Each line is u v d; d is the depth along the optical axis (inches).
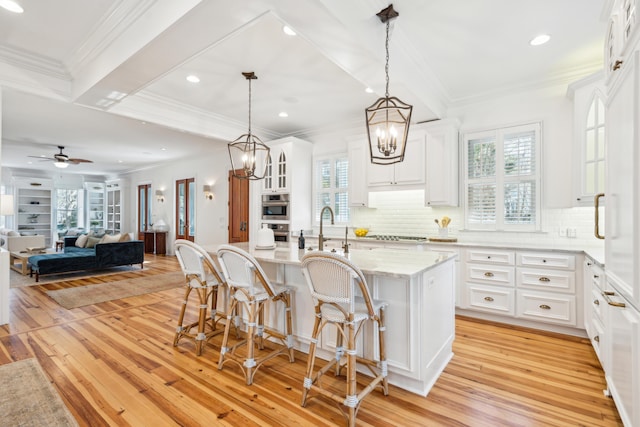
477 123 162.6
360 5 87.8
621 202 66.4
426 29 105.5
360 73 111.3
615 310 71.6
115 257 253.9
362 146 189.8
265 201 223.1
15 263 272.7
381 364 84.4
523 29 105.7
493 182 157.9
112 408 78.2
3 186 377.4
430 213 179.3
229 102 170.6
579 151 125.2
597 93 117.7
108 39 108.2
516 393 85.1
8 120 196.5
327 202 219.5
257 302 94.9
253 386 88.4
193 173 330.0
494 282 139.5
